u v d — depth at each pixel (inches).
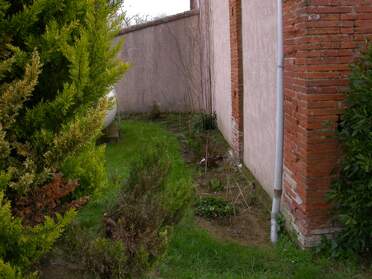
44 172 98.3
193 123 424.5
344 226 166.2
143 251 117.4
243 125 291.6
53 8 103.0
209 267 164.2
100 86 114.1
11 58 95.0
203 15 453.7
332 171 163.9
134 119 501.7
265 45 219.3
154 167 154.4
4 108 91.9
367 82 146.8
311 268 157.5
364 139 150.5
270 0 205.9
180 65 500.1
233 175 277.9
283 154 193.9
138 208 133.0
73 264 119.3
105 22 114.3
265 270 161.9
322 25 156.8
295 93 173.6
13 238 92.0
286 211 190.4
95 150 130.8
